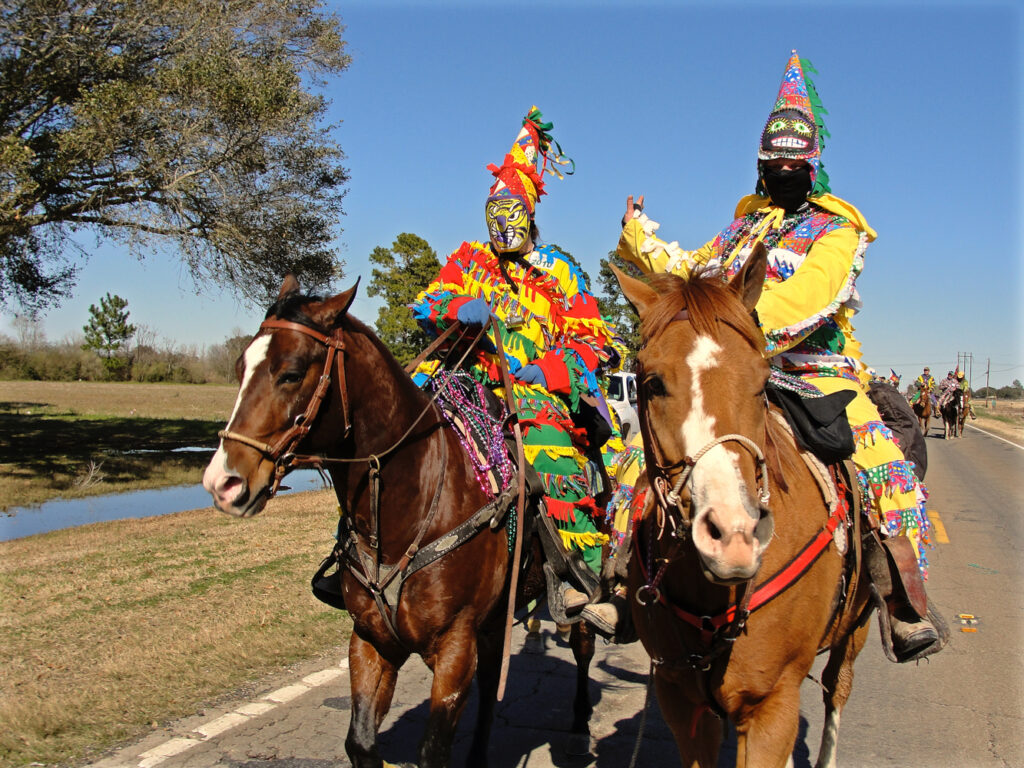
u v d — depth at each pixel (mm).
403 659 3463
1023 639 6375
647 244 4184
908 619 3203
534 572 3975
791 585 2742
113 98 14203
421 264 32500
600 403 4340
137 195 16016
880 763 4270
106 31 15211
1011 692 5309
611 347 4574
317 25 17500
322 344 3049
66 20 14734
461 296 4141
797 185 3701
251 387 2914
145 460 17391
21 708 4301
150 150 14898
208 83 14930
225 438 2861
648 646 3057
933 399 37219
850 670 3951
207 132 15469
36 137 15492
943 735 4633
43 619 5855
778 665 2773
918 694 5285
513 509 3625
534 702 5145
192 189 15703
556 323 4395
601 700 5188
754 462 2348
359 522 3277
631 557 3154
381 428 3250
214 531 9359
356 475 3232
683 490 2381
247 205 16766
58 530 9375
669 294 2637
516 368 4184
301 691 4898
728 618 2709
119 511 11742
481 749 3916
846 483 3189
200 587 6832
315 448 3100
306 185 18109
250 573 7363
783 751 2791
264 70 15844
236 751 4094
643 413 2641
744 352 2438
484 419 3775
